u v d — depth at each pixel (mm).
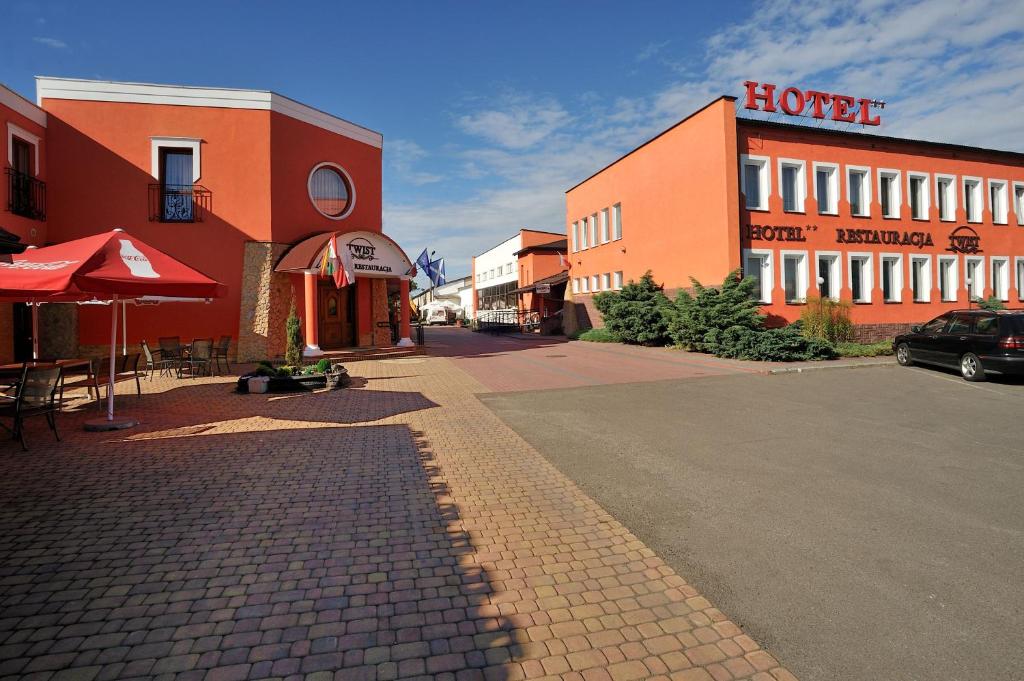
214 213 16469
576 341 26750
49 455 6496
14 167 14086
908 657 2826
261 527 4469
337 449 6832
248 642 2957
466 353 20812
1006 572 3713
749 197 19141
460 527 4500
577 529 4465
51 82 15367
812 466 6129
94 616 3188
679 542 4219
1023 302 23797
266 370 11609
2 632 3021
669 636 3033
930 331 14078
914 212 21797
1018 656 2818
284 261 16859
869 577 3662
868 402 10023
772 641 2982
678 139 20719
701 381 12820
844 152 20234
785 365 14906
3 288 6262
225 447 6895
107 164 15758
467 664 2793
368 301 20156
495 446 7016
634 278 24141
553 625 3137
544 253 37750
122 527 4445
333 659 2818
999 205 23453
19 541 4168
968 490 5320
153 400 10297
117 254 7324
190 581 3602
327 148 18859
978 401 10047
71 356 15023
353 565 3842
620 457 6527
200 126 16406
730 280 17672
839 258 20047
